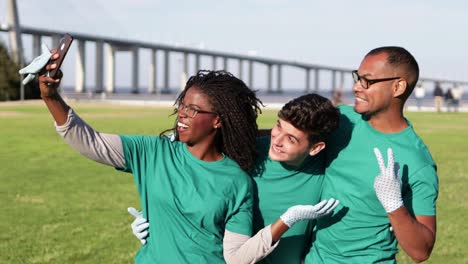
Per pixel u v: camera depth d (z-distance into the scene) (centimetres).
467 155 1281
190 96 270
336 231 296
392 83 283
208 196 263
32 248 562
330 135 302
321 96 280
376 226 290
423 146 291
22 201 777
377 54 286
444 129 1970
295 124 274
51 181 929
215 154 277
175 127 280
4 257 532
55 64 250
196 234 264
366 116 299
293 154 279
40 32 7469
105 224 658
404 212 264
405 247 271
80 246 571
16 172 1012
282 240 300
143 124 2084
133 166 275
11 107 3312
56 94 258
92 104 3981
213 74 276
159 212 269
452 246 577
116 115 2628
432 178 282
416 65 287
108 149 268
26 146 1373
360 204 289
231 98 270
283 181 293
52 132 1717
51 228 637
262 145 298
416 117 2677
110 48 10012
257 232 296
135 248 566
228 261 264
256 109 282
